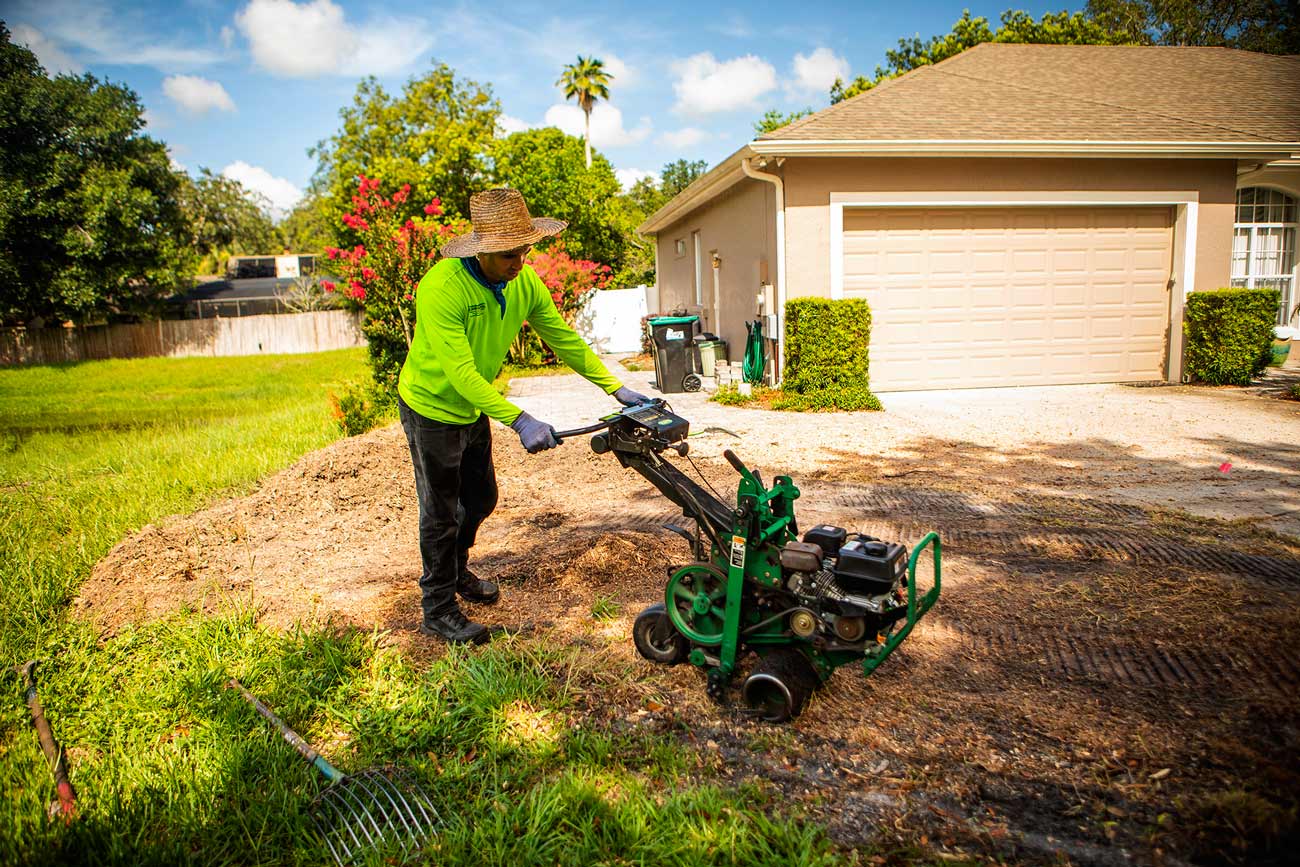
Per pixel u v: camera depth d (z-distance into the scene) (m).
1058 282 11.08
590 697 3.02
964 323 10.99
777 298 10.64
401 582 4.40
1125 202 10.81
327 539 5.30
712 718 2.86
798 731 2.75
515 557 4.68
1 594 4.16
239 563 4.81
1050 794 2.34
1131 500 5.43
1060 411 9.08
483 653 3.32
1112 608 3.50
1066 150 10.21
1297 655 2.89
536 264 17.28
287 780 2.56
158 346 32.97
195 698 3.05
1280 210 13.86
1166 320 11.36
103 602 4.18
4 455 8.98
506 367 16.50
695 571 3.03
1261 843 2.04
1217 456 6.73
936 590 2.88
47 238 28.33
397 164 28.70
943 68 13.79
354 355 28.50
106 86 29.75
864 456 7.05
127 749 2.81
